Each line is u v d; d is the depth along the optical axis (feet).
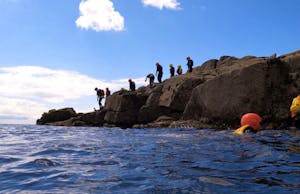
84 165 19.20
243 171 16.37
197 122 59.72
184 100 69.46
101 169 17.89
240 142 29.27
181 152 23.79
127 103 80.02
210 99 57.52
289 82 51.03
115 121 80.12
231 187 13.28
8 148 28.30
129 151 25.29
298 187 13.10
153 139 35.76
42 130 62.34
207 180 14.55
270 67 51.80
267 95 51.19
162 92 76.84
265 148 24.38
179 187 13.48
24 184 14.62
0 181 15.26
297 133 38.81
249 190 12.78
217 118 56.70
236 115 53.62
